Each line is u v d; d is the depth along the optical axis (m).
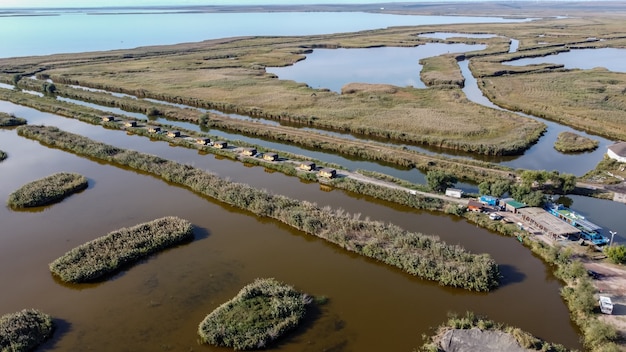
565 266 52.28
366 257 57.56
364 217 67.44
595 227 58.66
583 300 45.50
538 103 127.19
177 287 51.47
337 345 42.75
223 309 46.69
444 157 90.25
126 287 51.53
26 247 59.81
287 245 60.47
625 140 99.25
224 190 73.62
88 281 52.53
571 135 101.50
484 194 70.69
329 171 80.19
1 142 103.19
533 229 60.94
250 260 56.88
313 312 47.31
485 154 94.00
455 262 54.09
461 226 64.38
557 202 70.06
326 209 67.44
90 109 129.12
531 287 50.88
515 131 104.00
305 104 131.38
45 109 131.62
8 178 82.31
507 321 45.62
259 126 112.50
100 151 93.12
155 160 87.75
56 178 78.94
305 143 101.12
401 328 44.94
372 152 93.06
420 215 68.06
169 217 65.31
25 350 42.09
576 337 43.44
